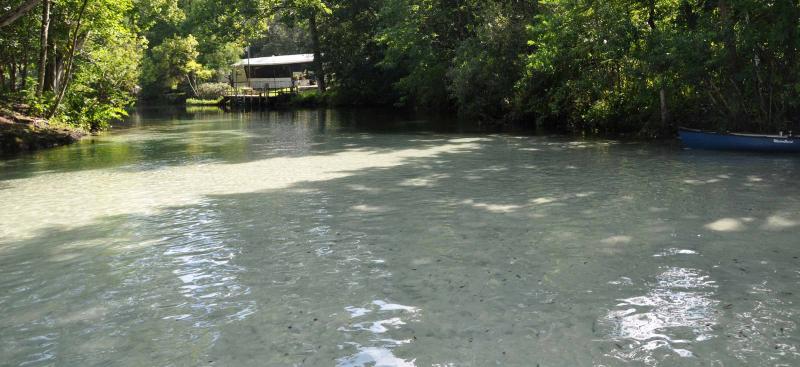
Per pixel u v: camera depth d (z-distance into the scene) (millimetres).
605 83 22109
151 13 33562
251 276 6770
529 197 10719
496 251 7449
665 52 17344
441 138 22609
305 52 80750
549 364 4527
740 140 15750
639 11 19516
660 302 5676
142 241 8367
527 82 25156
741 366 4434
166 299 6129
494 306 5688
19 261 7566
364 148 19766
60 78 29266
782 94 15750
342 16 51500
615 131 22625
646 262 6871
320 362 4652
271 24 88562
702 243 7570
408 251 7559
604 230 8305
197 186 12820
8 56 27984
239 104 60219
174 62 68688
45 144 22391
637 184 11719
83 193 12297
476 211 9695
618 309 5535
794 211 9133
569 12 20625
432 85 37281
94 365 4746
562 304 5691
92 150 21062
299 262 7230
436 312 5586
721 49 16219
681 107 19797
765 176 12250
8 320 5703
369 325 5336
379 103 53250
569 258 7090
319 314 5621
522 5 29219
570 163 14875
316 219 9438
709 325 5145
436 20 35469
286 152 19125
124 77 40562
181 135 27297
